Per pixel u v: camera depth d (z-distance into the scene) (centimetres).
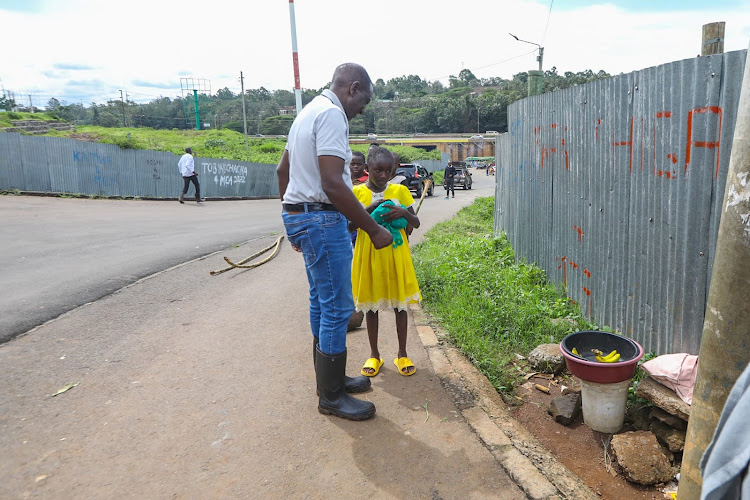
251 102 17612
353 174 472
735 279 174
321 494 251
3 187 1633
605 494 280
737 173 172
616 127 448
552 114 613
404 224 370
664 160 377
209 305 532
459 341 438
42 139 1677
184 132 5838
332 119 286
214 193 2173
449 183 2225
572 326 484
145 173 1903
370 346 414
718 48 354
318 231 299
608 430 332
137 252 774
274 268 705
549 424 348
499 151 1062
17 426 296
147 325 468
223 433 298
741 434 117
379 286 371
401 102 15962
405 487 257
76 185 1748
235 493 249
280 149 4588
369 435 301
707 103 329
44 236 901
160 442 288
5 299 523
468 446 292
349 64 314
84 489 247
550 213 629
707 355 187
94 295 547
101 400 330
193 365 387
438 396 350
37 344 415
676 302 367
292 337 446
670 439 307
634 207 421
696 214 344
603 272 478
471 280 615
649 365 324
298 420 315
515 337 473
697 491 193
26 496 241
